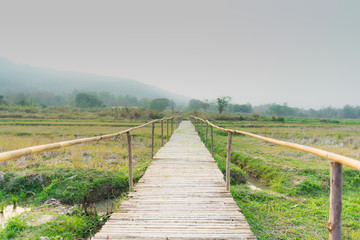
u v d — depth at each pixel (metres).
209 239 2.44
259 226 3.35
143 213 3.09
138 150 8.82
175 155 6.89
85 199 4.66
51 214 3.72
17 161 6.54
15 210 4.23
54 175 5.23
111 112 30.72
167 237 2.45
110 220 2.88
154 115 28.83
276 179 6.17
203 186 4.24
